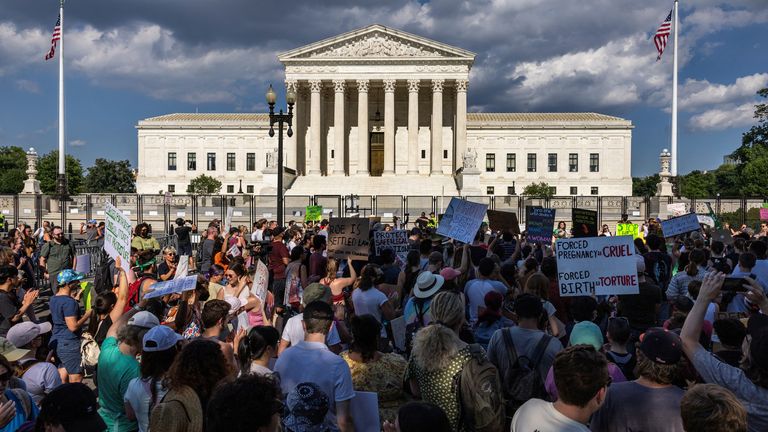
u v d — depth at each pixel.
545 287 10.87
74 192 148.62
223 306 9.27
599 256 10.77
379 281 12.66
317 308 7.67
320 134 93.69
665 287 17.75
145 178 126.44
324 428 6.81
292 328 9.88
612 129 120.62
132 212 60.09
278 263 19.97
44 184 142.12
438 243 24.16
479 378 6.94
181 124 125.81
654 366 6.23
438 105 92.00
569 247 10.91
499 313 10.37
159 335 7.38
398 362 8.66
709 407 4.96
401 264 18.53
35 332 9.38
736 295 12.88
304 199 69.38
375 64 92.06
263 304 12.68
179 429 6.14
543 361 7.90
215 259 21.00
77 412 5.71
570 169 121.38
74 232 52.59
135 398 7.54
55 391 5.77
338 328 11.49
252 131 125.19
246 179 125.44
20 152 163.12
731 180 125.56
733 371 6.25
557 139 121.44
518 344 8.11
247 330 12.02
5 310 12.23
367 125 92.06
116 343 8.53
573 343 8.32
